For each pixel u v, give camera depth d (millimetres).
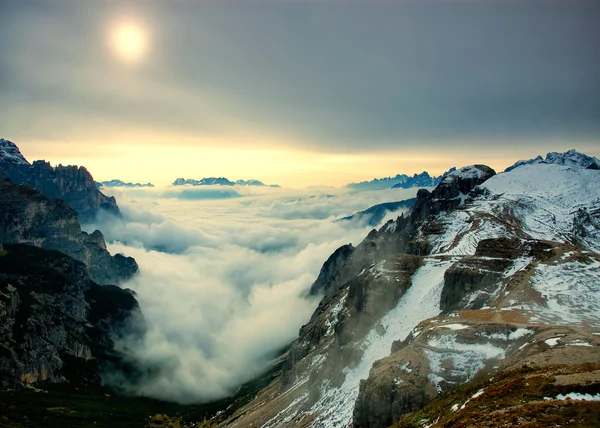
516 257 165500
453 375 95250
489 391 70500
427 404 90062
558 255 152750
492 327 103125
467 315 119500
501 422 57844
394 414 93062
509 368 80250
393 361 103562
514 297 126688
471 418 63125
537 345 88188
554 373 68938
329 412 132125
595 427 51250
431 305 161625
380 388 97500
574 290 125375
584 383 61062
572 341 84500
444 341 104375
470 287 151750
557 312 114312
